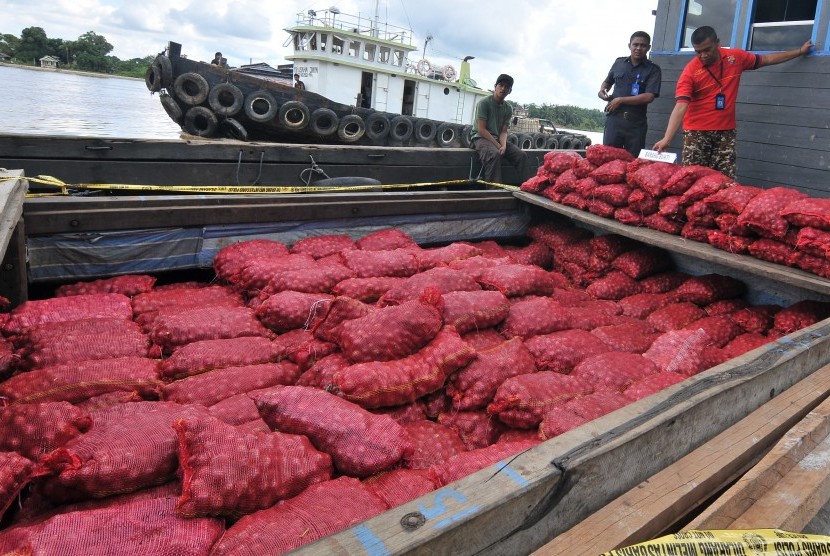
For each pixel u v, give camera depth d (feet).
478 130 24.26
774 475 6.38
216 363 9.59
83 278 12.82
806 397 7.96
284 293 11.53
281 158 20.57
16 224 10.64
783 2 19.31
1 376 9.04
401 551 4.01
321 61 49.34
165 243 13.42
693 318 13.62
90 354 9.55
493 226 18.85
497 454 7.86
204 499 6.07
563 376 10.00
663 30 23.44
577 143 59.57
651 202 15.46
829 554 5.38
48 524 5.62
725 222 13.60
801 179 19.36
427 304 10.28
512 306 12.03
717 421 6.92
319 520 6.17
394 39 52.49
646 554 4.83
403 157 22.99
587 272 16.69
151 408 7.91
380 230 16.38
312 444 7.67
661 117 23.95
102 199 12.82
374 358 9.46
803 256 12.34
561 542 5.08
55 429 7.01
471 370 9.73
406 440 7.74
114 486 6.49
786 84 19.38
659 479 6.03
